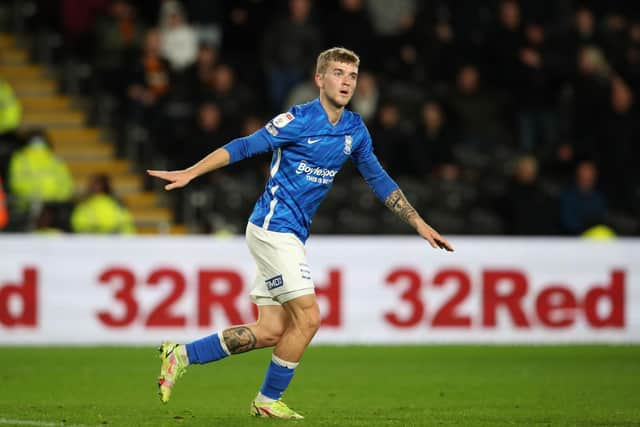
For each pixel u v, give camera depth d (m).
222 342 26.34
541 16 74.44
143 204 64.00
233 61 69.56
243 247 49.75
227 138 62.25
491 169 66.19
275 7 72.56
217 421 26.73
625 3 78.56
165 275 49.47
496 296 51.56
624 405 31.64
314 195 26.41
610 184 66.88
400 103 67.75
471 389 35.94
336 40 69.12
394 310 50.94
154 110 66.25
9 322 48.84
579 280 52.09
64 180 59.34
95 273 49.22
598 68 70.69
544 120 69.75
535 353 48.00
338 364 43.62
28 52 70.88
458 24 74.00
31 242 48.91
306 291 25.94
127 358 44.78
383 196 27.84
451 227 60.38
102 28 68.75
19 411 29.16
